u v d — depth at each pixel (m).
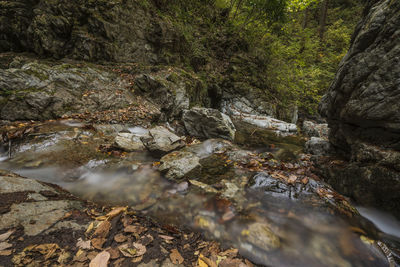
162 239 1.51
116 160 3.20
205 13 9.49
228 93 9.34
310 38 12.35
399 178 2.00
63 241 1.29
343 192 2.72
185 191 2.45
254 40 10.04
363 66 2.46
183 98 6.45
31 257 1.12
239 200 2.33
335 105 3.17
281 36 10.96
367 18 2.72
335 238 1.84
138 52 7.02
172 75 6.49
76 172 2.72
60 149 3.20
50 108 4.23
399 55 2.03
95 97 5.01
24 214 1.45
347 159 3.35
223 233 1.74
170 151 3.64
